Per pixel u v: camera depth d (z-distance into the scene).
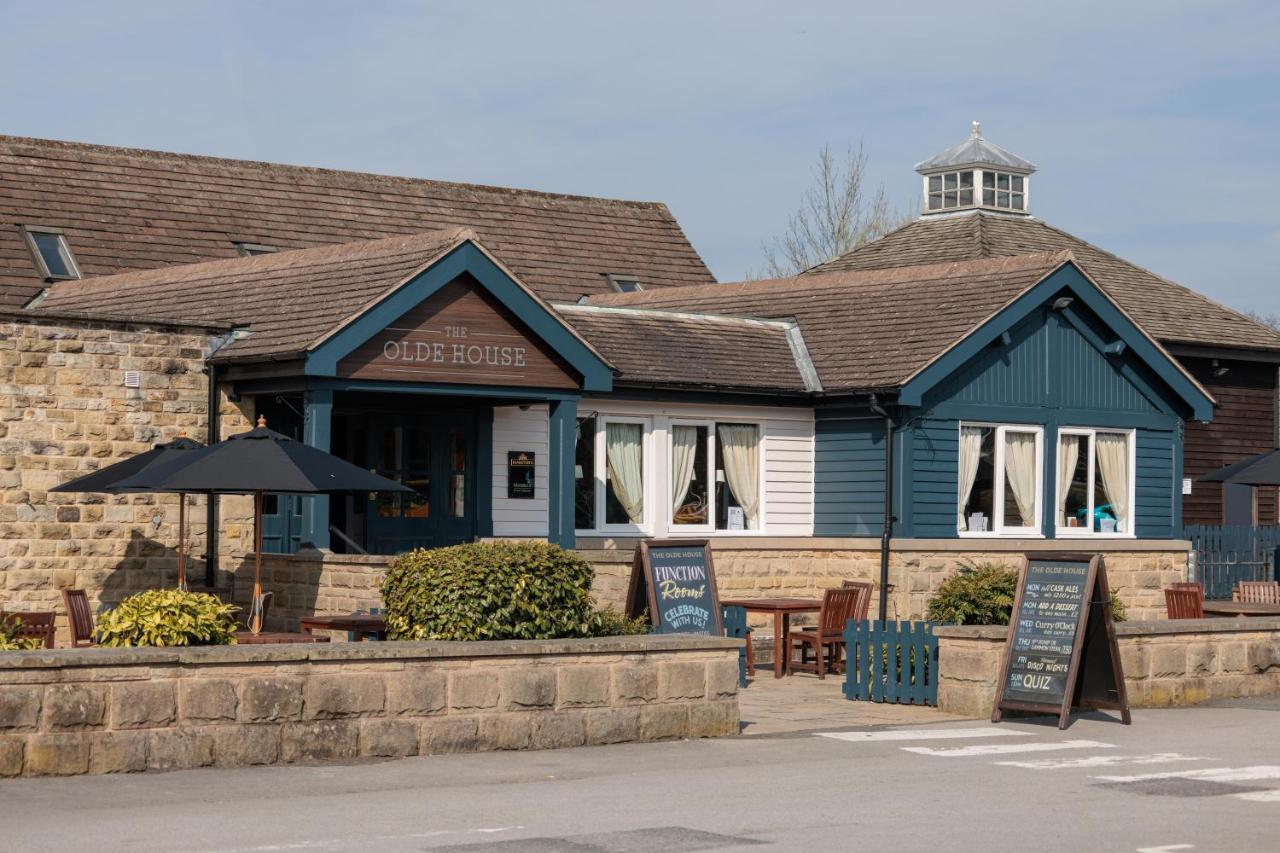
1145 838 10.86
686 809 11.64
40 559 20.25
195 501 21.25
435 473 23.30
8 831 10.48
